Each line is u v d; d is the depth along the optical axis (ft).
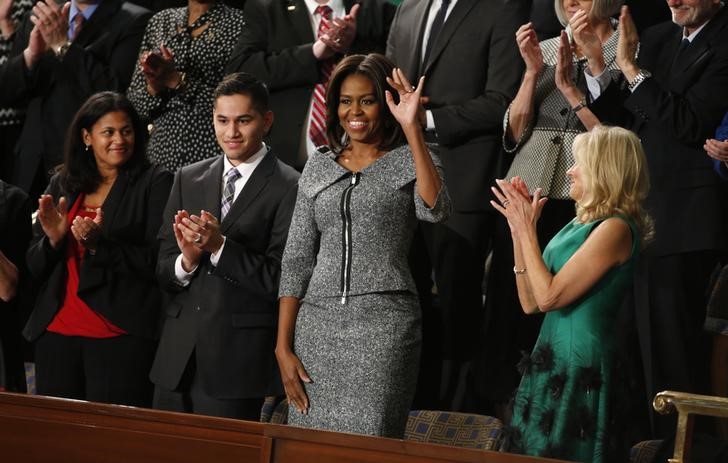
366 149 47.96
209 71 65.82
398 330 45.50
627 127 57.26
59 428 39.78
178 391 52.06
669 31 58.90
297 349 46.68
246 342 51.24
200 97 65.36
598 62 56.65
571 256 43.52
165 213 54.34
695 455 45.93
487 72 59.93
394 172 46.73
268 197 52.90
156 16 69.21
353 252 46.03
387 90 46.80
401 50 62.18
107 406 39.24
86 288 55.11
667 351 55.11
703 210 54.39
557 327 43.47
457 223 58.44
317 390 45.88
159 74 64.54
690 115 54.34
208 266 51.98
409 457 33.71
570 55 56.03
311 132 63.05
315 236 47.93
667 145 55.42
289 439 35.37
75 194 58.08
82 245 55.16
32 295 61.93
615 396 42.60
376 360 45.11
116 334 55.52
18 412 40.40
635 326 56.70
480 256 58.95
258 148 54.13
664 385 55.11
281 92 63.87
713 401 36.01
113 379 55.47
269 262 51.65
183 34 66.85
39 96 72.64
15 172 73.00
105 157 57.26
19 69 71.92
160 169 57.98
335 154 48.14
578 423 42.22
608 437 42.34
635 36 55.72
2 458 40.50
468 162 58.70
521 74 59.36
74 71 71.72
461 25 60.23
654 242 55.21
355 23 63.16
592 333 42.78
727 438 52.90
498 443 46.11
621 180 43.62
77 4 74.18
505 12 59.93
